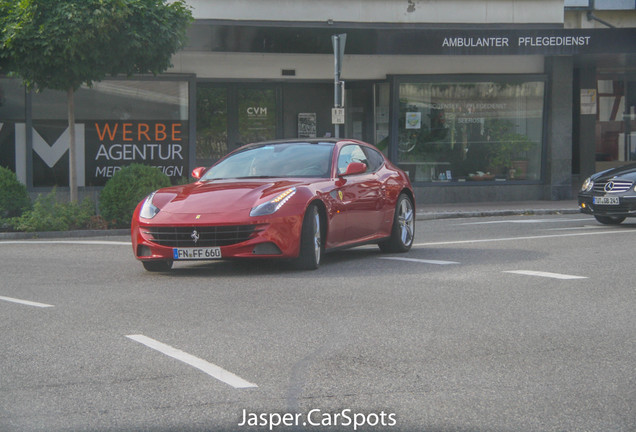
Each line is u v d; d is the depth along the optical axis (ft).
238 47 70.38
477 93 79.00
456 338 21.94
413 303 26.91
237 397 16.98
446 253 40.81
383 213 39.70
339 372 18.74
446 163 78.95
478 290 29.32
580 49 74.43
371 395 17.03
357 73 76.69
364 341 21.68
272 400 16.76
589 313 25.13
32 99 69.00
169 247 32.94
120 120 71.00
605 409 16.07
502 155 79.71
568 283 30.66
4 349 21.26
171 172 72.18
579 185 84.48
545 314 25.03
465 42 73.20
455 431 14.93
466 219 65.62
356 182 37.88
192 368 19.21
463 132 79.00
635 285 29.99
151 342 21.76
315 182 35.50
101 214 57.26
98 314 25.75
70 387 17.81
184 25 57.06
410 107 78.02
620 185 54.29
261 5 71.36
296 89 76.33
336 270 34.68
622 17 80.84
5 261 39.91
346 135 78.28
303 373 18.70
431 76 77.61
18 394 17.40
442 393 17.13
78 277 34.14
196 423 15.46
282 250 33.04
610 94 86.53
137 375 18.67
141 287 31.09
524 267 35.01
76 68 54.13
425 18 74.33
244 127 75.36
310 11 72.23
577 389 17.35
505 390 17.31
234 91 74.90
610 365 19.19
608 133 86.58
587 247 41.91
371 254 40.98
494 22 75.61
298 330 23.06
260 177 36.88
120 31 54.60
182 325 23.88
